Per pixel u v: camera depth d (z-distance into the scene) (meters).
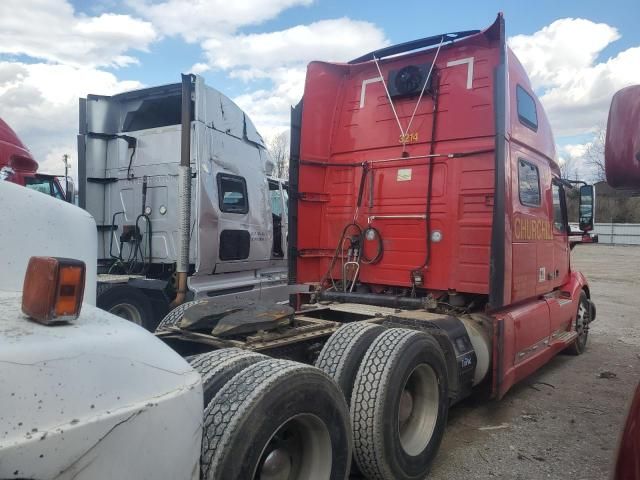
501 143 4.37
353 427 3.20
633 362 7.02
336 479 2.71
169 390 1.75
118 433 1.56
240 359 2.71
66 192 8.62
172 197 6.81
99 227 7.39
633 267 22.39
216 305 3.68
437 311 4.71
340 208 5.66
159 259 6.90
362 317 4.58
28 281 1.71
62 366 1.52
